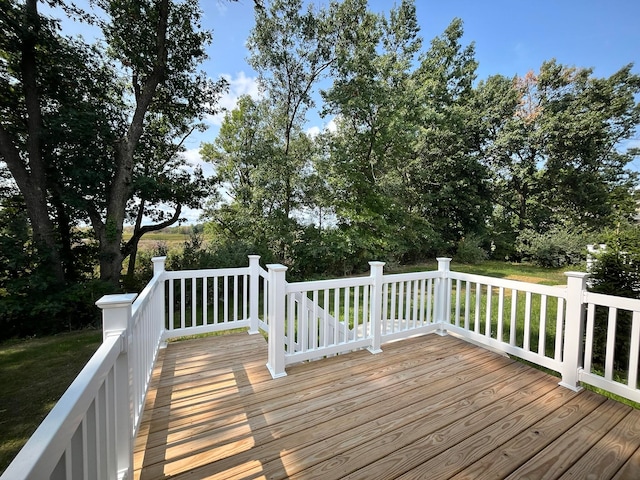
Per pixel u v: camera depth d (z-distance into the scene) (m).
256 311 3.81
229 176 11.05
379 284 3.18
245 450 1.74
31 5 6.05
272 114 10.48
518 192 16.33
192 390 2.39
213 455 1.69
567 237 12.12
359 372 2.72
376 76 10.01
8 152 6.18
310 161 10.62
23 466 0.55
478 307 3.33
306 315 2.92
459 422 2.01
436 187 14.18
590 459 1.70
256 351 3.21
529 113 17.09
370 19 9.98
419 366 2.85
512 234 15.07
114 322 1.35
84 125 6.36
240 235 10.18
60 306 5.70
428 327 3.67
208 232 10.82
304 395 2.33
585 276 2.45
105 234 7.06
